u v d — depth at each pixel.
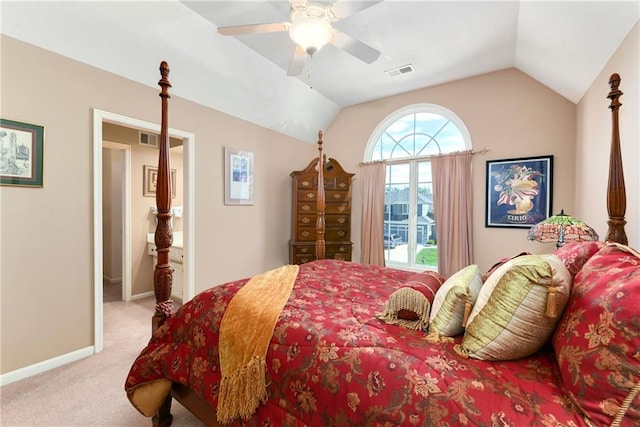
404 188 4.12
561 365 0.84
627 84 1.82
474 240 3.55
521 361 0.98
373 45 2.84
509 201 3.32
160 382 1.52
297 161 4.49
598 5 1.74
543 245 3.15
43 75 2.08
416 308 1.25
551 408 0.77
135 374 1.51
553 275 0.94
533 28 2.37
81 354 2.32
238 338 1.31
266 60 3.16
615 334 0.72
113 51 2.36
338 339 1.12
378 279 2.07
